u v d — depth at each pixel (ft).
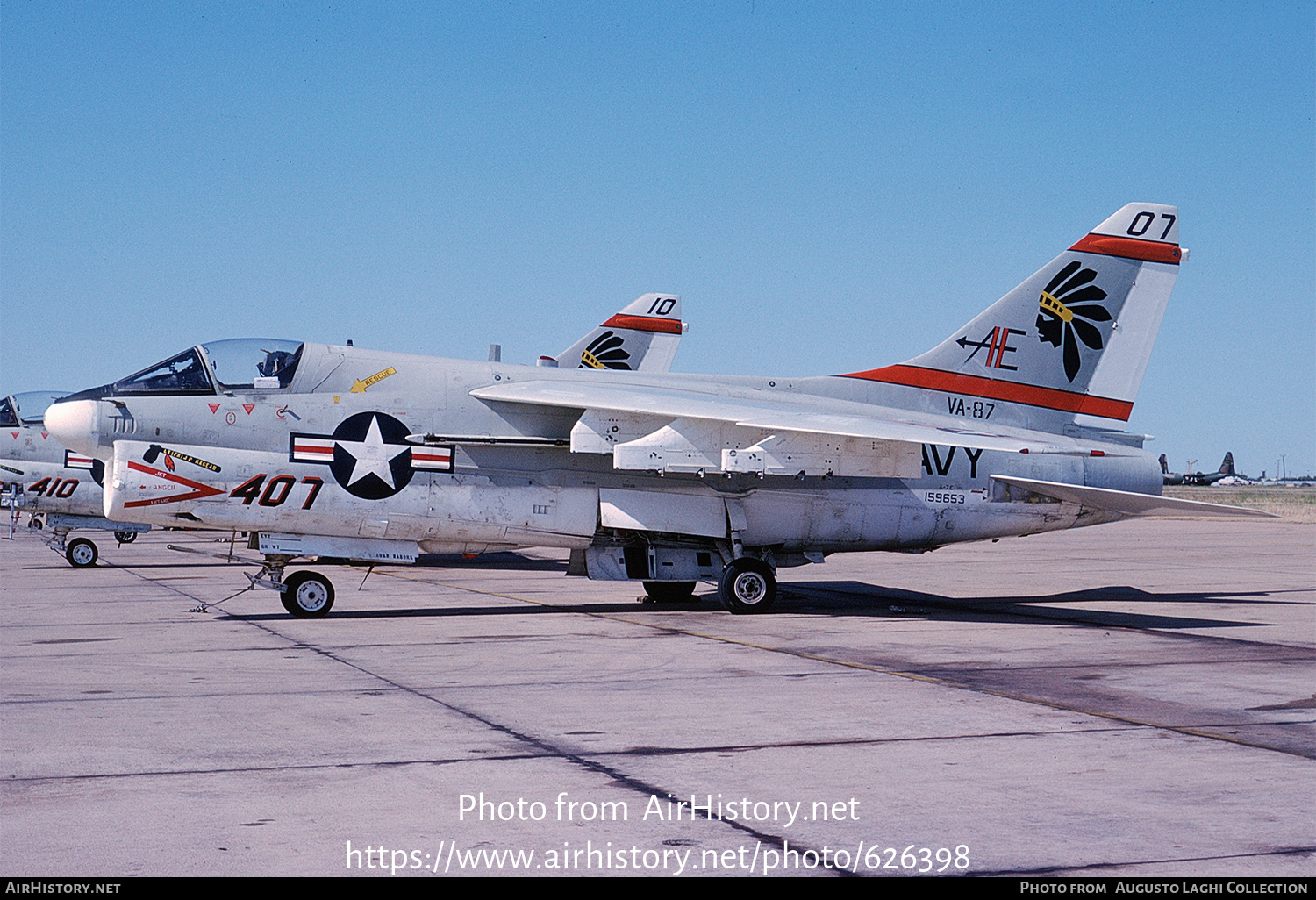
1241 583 65.51
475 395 45.21
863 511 49.21
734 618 45.83
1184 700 27.73
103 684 29.37
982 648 36.94
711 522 47.47
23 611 47.19
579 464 46.98
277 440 43.70
